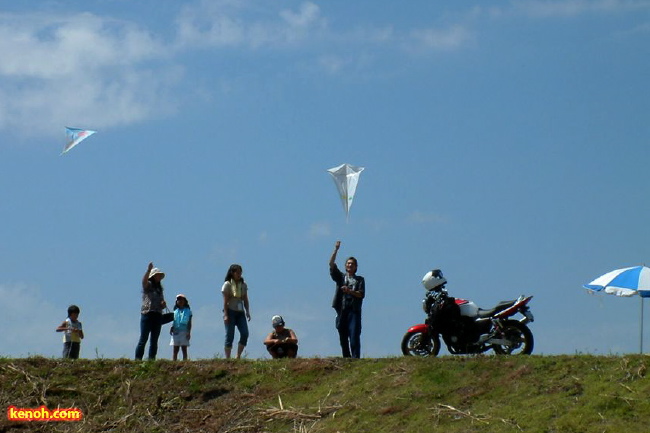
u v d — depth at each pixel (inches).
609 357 843.4
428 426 799.7
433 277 945.5
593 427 748.0
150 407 905.5
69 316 1023.0
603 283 940.0
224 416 882.8
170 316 1013.8
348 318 965.8
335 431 822.5
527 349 921.5
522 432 761.0
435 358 891.4
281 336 1002.7
